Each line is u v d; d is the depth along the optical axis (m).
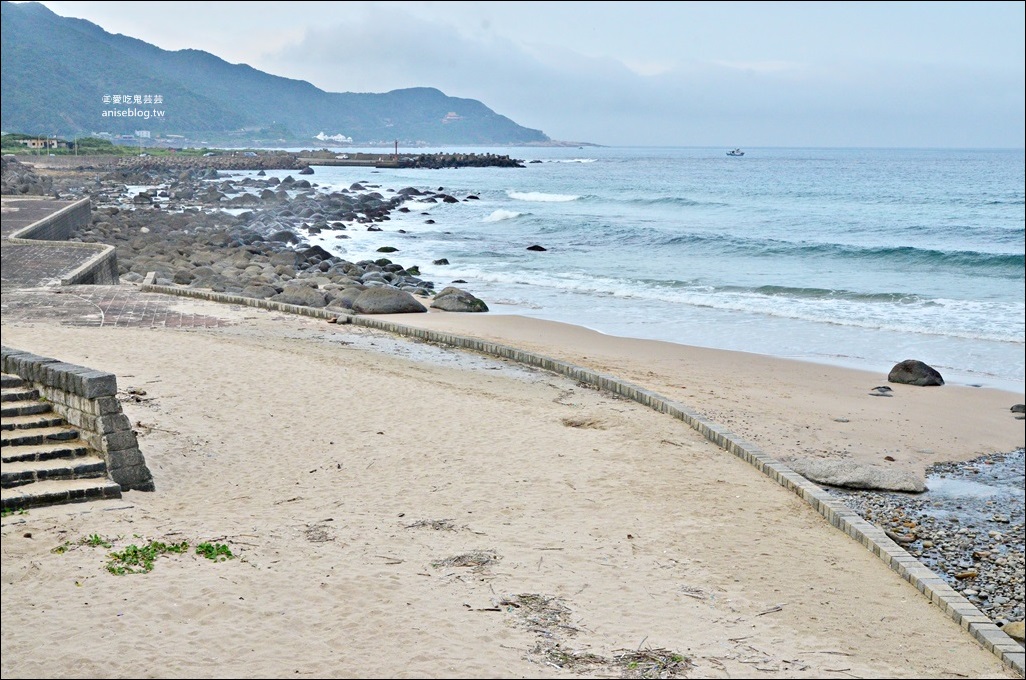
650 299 30.12
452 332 23.77
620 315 27.30
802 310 28.00
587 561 9.34
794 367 21.02
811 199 75.69
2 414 11.08
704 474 12.49
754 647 7.65
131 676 6.57
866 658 7.65
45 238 36.59
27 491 9.77
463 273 36.19
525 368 18.84
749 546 10.09
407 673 6.80
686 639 7.70
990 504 13.59
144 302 23.53
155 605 7.68
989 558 11.86
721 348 22.97
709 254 41.50
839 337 24.28
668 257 40.75
